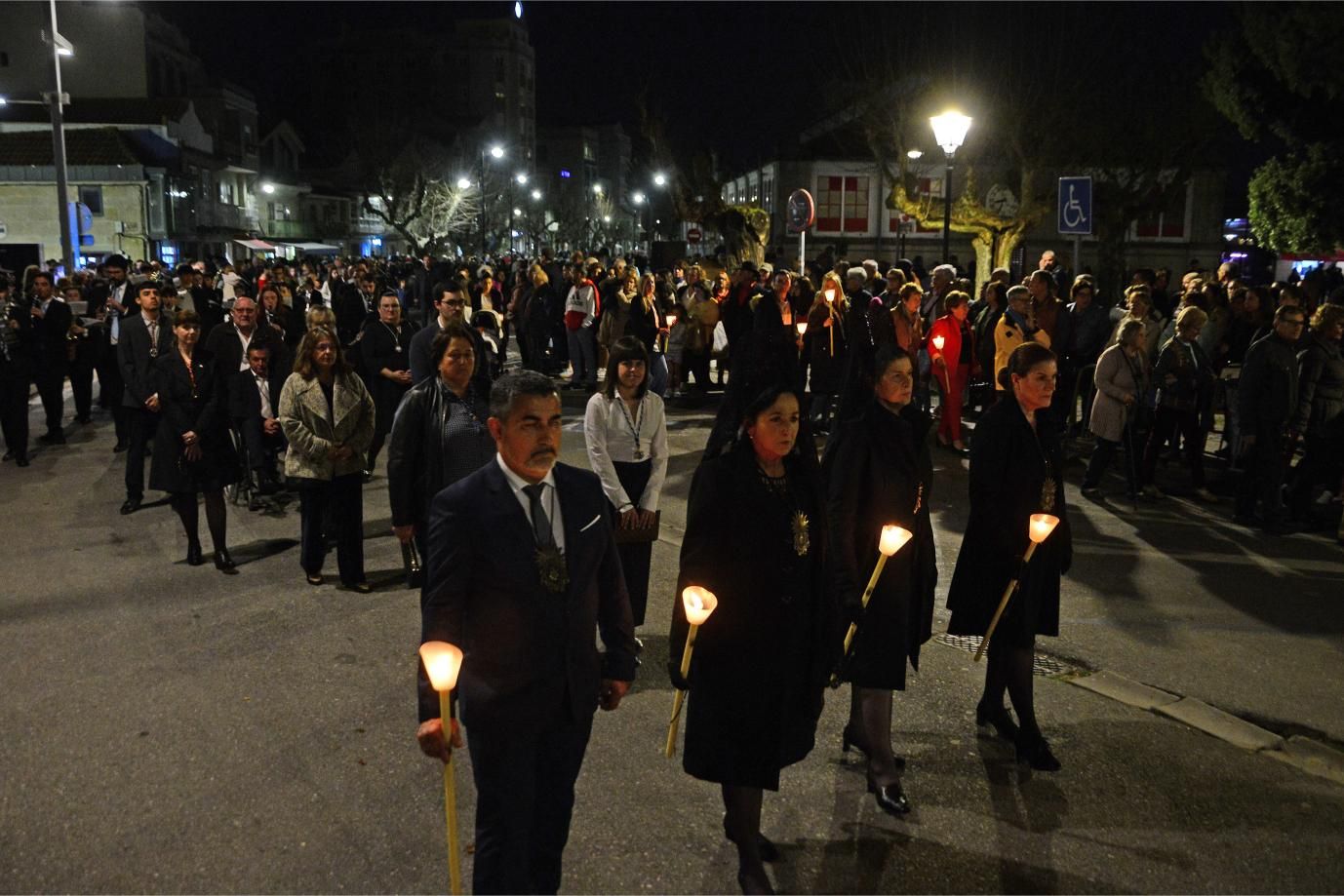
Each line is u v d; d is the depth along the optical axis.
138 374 9.26
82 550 8.16
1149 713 5.50
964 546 4.98
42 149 41.50
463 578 3.26
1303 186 19.36
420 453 6.06
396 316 9.82
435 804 4.48
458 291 7.06
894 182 25.30
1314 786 4.77
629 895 3.90
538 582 3.27
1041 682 5.88
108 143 42.03
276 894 3.86
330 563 7.91
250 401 9.23
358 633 6.45
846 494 4.40
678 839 4.26
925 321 13.70
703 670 3.86
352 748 4.97
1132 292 10.45
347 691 5.60
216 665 5.94
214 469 7.57
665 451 6.24
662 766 4.83
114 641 6.29
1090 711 5.51
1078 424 13.41
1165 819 4.47
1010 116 24.61
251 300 9.31
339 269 27.31
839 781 4.75
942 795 4.64
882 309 11.32
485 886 3.28
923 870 4.09
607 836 4.27
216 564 7.77
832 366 12.55
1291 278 25.00
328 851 4.13
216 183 50.31
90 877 3.94
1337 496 9.83
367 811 4.42
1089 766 4.91
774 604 3.80
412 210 64.06
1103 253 28.67
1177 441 11.53
